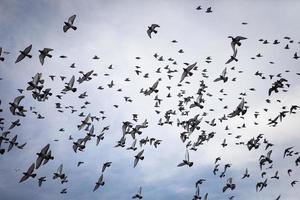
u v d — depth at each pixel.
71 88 41.31
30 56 35.03
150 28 41.19
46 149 32.91
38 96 41.41
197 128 46.19
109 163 41.16
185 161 34.31
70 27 35.66
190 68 38.69
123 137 44.66
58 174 39.97
